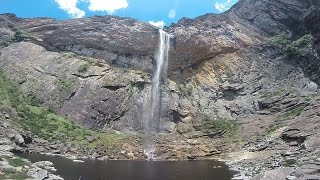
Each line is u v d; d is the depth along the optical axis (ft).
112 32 255.91
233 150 181.98
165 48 251.19
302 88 223.30
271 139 172.76
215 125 205.05
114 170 137.18
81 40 254.68
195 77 238.27
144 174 130.62
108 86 224.53
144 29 257.34
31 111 203.51
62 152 173.58
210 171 138.51
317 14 243.81
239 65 240.12
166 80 237.04
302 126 163.43
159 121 217.56
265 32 265.13
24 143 168.45
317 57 232.53
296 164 117.39
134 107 220.43
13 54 246.47
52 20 274.16
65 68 234.38
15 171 104.27
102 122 212.64
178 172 136.36
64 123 201.57
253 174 122.93
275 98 208.44
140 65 247.70
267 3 269.64
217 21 265.13
